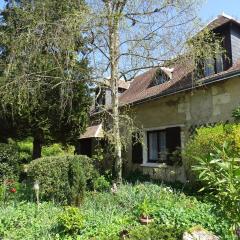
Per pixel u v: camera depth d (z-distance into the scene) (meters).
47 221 7.01
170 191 9.24
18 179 11.73
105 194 9.29
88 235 6.09
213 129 9.85
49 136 15.48
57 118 14.59
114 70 11.40
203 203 7.73
